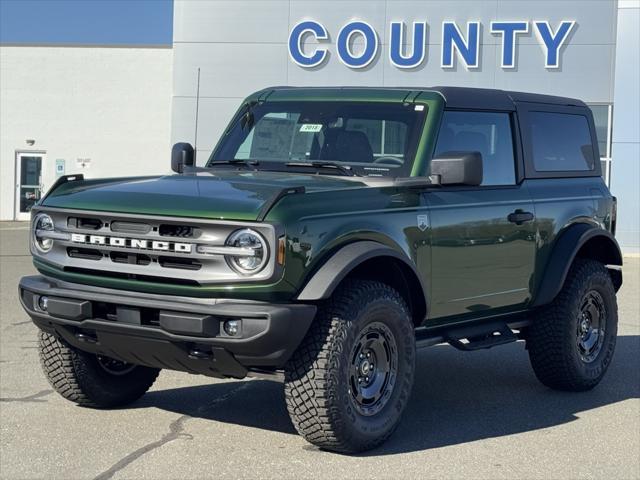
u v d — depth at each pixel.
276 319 5.04
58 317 5.55
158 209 5.27
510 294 6.86
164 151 34.03
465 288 6.43
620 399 7.34
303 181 5.89
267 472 5.22
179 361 5.38
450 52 23.92
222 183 5.75
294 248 5.13
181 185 5.71
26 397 6.82
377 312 5.55
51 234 5.63
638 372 8.42
